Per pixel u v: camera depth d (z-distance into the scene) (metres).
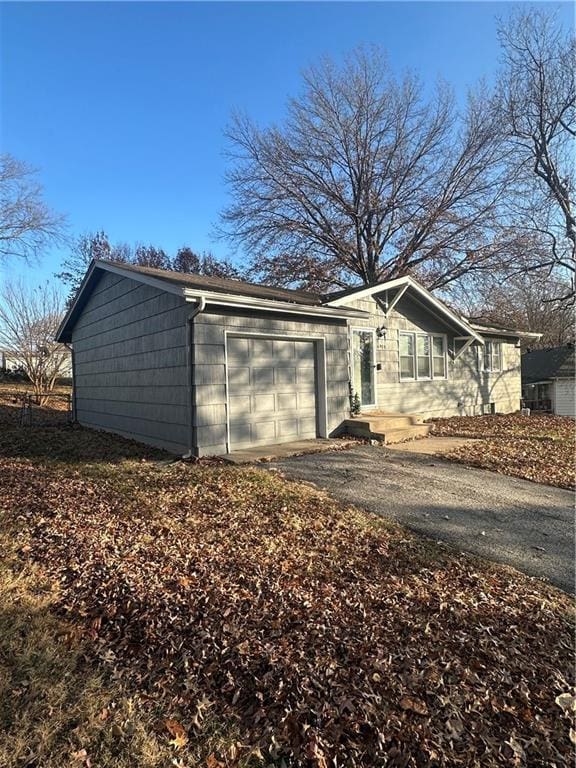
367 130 22.05
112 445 9.49
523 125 20.30
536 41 19.36
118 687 2.50
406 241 22.52
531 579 3.94
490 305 22.55
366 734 2.20
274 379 9.09
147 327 9.32
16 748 2.06
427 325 14.20
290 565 4.03
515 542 4.72
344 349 10.32
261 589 3.58
